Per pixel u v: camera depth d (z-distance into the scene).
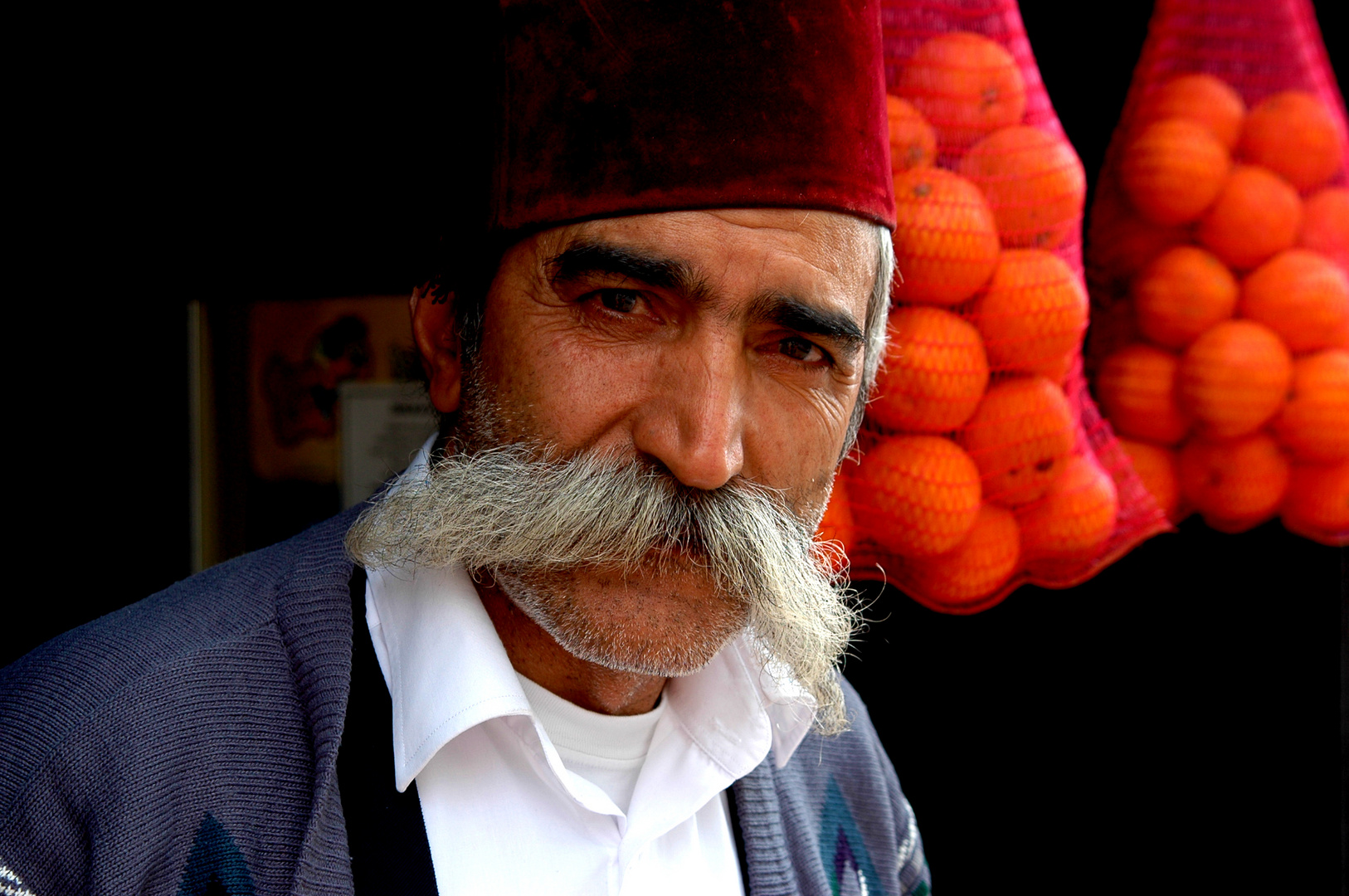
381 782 0.86
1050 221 1.28
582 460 0.87
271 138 1.99
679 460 0.85
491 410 0.92
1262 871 1.98
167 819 0.79
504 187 0.90
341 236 2.00
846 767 1.22
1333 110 1.53
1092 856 2.06
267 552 0.99
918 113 1.25
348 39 1.93
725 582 0.90
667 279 0.84
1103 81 1.90
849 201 0.90
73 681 0.84
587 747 0.99
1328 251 1.49
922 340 1.21
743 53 0.84
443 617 0.91
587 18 0.85
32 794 0.78
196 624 0.89
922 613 2.07
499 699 0.87
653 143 0.84
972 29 1.33
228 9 1.95
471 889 0.86
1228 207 1.43
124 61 1.98
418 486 0.93
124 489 2.07
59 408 2.07
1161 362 1.49
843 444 1.08
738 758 1.03
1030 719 2.07
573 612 0.88
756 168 0.85
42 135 2.01
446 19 0.99
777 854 1.06
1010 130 1.29
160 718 0.82
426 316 1.02
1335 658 1.94
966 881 2.09
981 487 1.31
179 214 2.03
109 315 2.06
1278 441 1.51
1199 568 2.02
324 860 0.81
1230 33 1.50
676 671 0.90
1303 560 1.96
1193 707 2.02
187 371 2.05
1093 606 2.06
